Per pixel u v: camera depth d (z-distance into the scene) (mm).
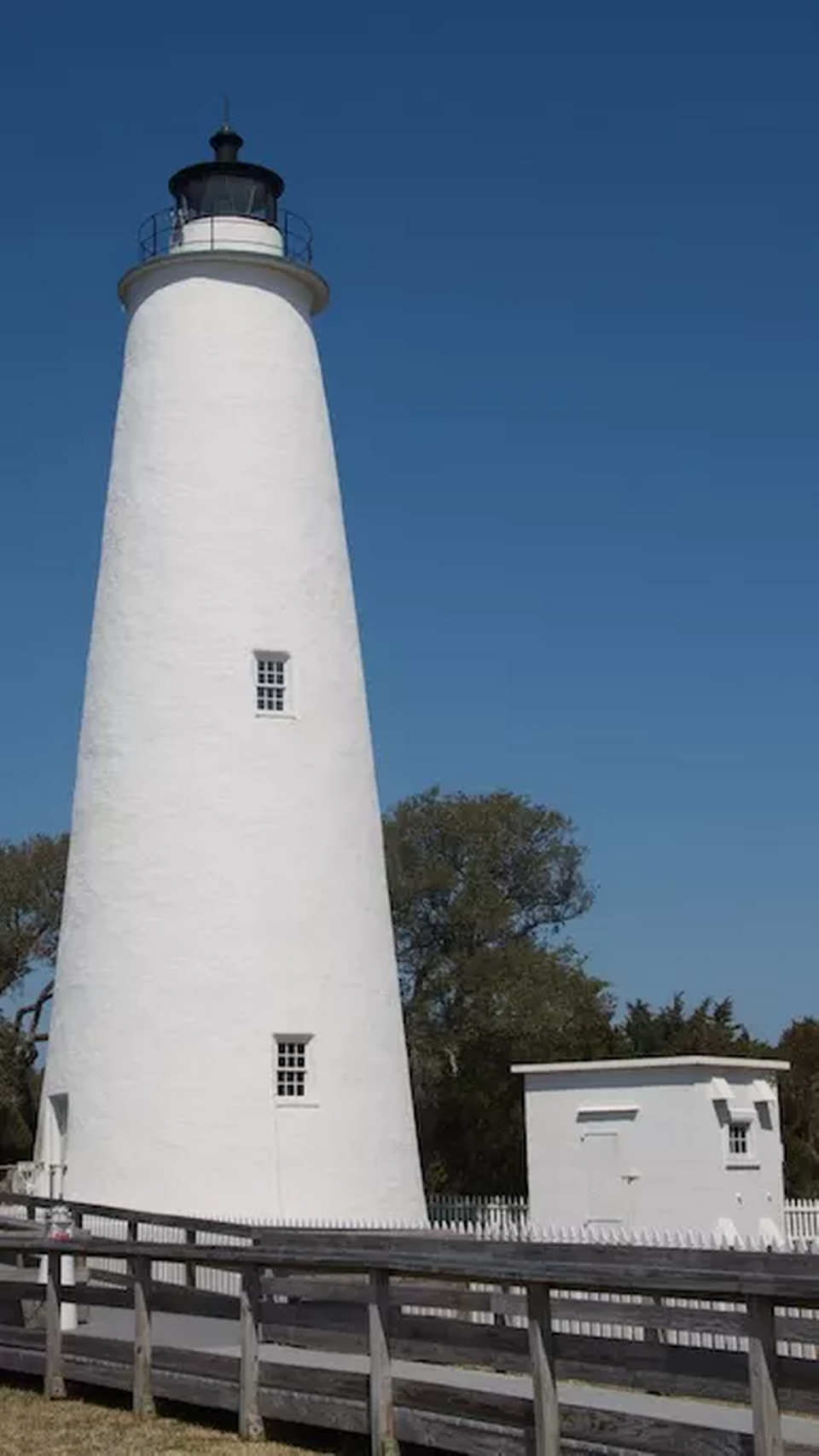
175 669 25766
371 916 26281
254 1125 24500
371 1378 12492
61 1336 15875
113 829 25719
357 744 26766
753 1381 9680
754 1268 12852
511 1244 14055
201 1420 14398
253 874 25234
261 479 26484
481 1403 11812
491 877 43719
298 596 26406
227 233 27438
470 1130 42531
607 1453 10742
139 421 26906
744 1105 25031
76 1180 24844
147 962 25000
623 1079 25266
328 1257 12898
